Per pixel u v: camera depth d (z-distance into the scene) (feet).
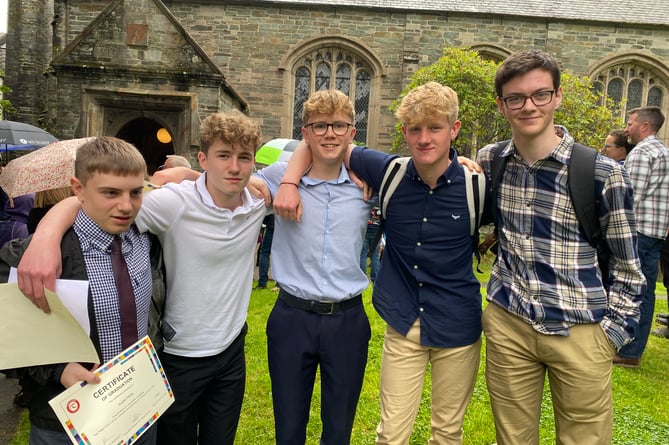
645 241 12.91
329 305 7.03
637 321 6.33
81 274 4.99
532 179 6.49
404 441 7.07
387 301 7.39
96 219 5.08
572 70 45.80
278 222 7.43
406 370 7.21
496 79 6.52
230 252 6.51
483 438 9.49
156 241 6.36
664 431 9.93
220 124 6.04
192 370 6.44
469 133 38.40
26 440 8.84
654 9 48.70
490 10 46.06
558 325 6.41
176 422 6.46
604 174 6.15
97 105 32.09
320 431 9.68
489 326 7.20
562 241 6.40
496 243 7.47
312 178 7.23
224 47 44.16
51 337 4.64
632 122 13.92
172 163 15.62
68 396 4.48
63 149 7.91
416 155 6.58
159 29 31.89
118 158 4.92
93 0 41.42
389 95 45.62
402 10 44.34
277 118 45.03
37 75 49.42
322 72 46.26
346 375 7.13
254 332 15.02
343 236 7.12
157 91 31.99
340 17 44.68
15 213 11.54
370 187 7.49
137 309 5.45
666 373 13.19
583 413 6.52
